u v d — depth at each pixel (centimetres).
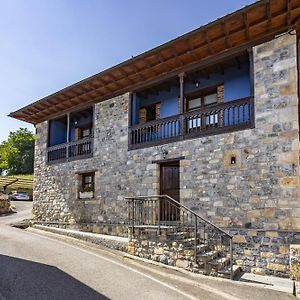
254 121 898
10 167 4600
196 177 996
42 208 1570
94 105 1397
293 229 795
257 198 862
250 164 888
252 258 845
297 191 802
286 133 838
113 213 1230
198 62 1052
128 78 1210
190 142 1029
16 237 1164
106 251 991
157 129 1169
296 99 838
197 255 777
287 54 866
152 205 1106
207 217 949
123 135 1252
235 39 941
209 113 1001
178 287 654
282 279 760
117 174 1243
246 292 631
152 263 842
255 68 916
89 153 1385
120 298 557
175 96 1239
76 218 1377
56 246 1027
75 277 673
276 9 818
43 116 1669
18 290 569
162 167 1127
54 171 1542
